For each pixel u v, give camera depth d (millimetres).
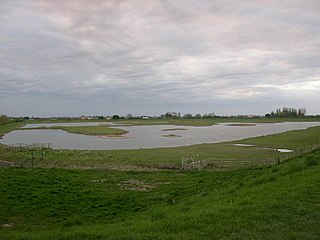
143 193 24844
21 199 22531
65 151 57031
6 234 14359
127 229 11977
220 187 23953
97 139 96625
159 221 12633
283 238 9602
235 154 52531
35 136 114125
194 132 123062
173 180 30344
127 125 190375
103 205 21375
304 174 19031
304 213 11758
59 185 26969
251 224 10953
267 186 17797
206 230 10625
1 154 54688
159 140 89938
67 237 11688
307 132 91500
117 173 34344
